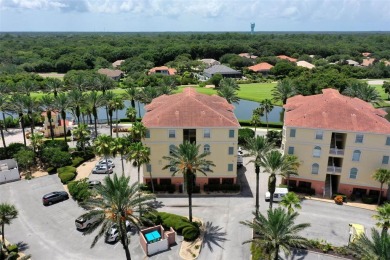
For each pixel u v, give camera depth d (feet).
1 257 137.90
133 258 144.15
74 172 221.87
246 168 232.32
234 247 152.05
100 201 123.75
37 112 291.58
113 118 379.35
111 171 227.61
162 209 181.98
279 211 121.49
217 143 194.08
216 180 201.98
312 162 194.70
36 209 183.73
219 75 547.08
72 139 290.35
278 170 161.79
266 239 120.16
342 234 161.48
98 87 403.95
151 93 323.16
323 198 194.08
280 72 624.59
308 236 159.43
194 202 189.06
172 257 144.77
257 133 303.07
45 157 231.30
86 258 144.56
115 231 154.51
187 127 190.49
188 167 154.92
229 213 178.60
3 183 214.28
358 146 185.47
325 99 209.87
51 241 156.15
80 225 162.30
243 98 465.06
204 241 156.25
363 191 192.65
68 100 276.00
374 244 109.91
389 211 135.74
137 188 130.00
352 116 190.29
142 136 187.73
